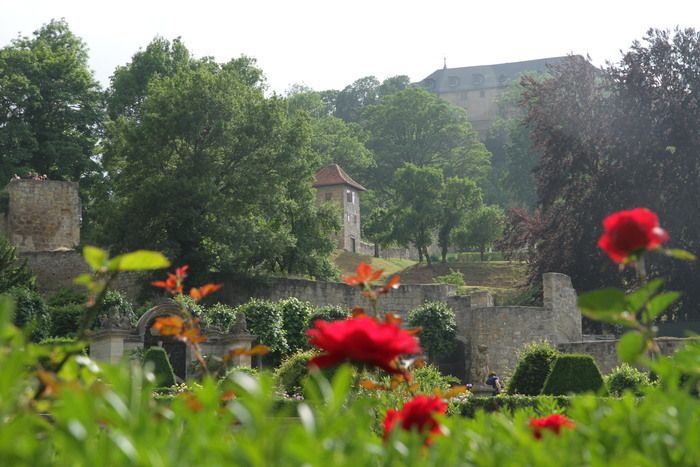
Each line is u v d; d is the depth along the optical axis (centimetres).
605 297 497
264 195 6088
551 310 5375
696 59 5794
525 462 383
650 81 5784
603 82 5903
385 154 12912
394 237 9475
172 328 763
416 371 2350
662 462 378
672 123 5656
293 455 321
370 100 16262
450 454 372
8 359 357
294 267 6544
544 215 6047
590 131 5800
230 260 5997
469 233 9644
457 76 18525
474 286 8669
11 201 6881
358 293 6097
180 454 333
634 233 502
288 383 3033
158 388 3369
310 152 6612
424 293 5844
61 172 7819
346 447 355
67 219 6962
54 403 415
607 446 412
